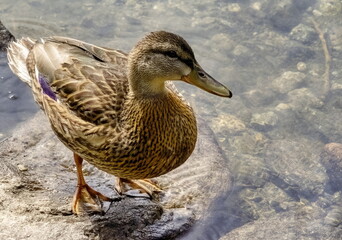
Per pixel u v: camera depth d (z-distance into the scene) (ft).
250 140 40.93
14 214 31.12
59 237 30.12
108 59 32.65
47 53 33.22
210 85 29.25
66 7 51.49
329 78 45.47
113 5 51.67
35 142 36.60
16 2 51.78
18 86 41.75
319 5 51.31
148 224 31.89
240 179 38.04
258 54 47.62
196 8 51.55
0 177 33.14
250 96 44.27
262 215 35.58
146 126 29.99
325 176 38.42
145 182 34.58
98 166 31.86
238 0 51.78
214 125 41.73
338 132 41.55
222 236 33.17
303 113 42.88
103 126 30.25
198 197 34.19
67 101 31.48
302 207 36.37
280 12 50.93
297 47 48.14
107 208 32.40
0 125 38.83
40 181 33.65
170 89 31.89
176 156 31.37
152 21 50.37
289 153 40.09
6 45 44.57
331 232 34.60
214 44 48.52
